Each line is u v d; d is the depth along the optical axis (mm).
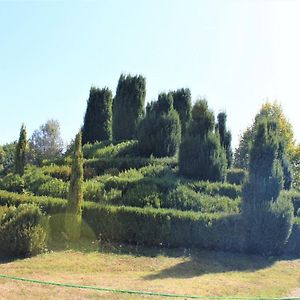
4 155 47906
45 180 19047
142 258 12992
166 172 18875
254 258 14234
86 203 15344
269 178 14867
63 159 23047
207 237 14516
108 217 14820
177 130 22188
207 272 11914
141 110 25719
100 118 27109
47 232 13406
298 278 12047
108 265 11891
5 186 19109
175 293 9062
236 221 14594
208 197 16766
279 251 14867
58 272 10758
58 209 15094
